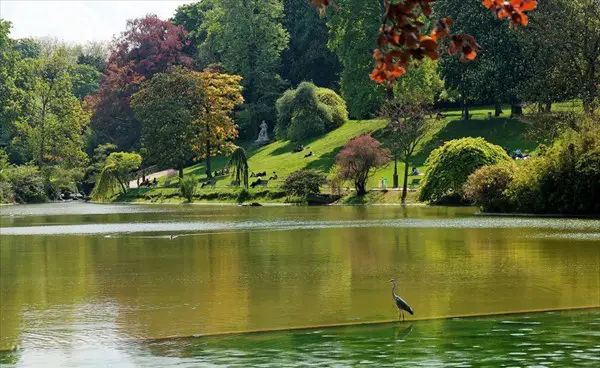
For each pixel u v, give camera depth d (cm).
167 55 14100
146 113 10869
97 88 16275
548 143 7381
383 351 1678
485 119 9662
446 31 616
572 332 1827
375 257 3275
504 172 6056
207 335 1878
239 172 9656
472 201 7175
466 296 2331
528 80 7944
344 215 6184
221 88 10956
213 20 13475
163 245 3947
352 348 1709
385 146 9556
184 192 9812
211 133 10812
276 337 1839
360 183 8294
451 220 5328
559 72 7131
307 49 13525
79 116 12550
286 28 13975
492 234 4188
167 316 2114
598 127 5738
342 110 11500
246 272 2908
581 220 5144
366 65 9981
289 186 8694
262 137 12181
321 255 3384
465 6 8969
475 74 8775
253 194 9156
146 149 11100
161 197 10175
